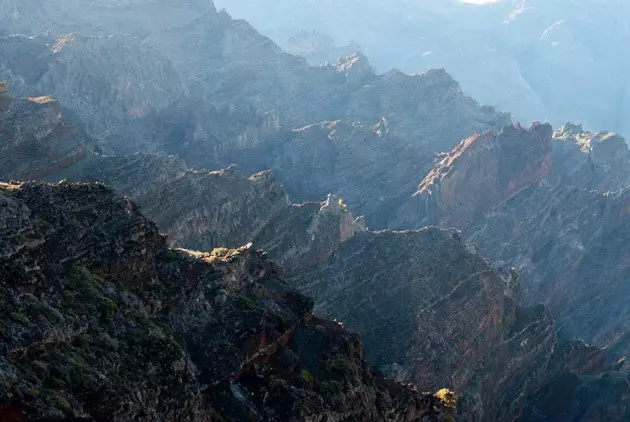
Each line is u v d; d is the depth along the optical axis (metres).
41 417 37.41
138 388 43.41
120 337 46.19
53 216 49.50
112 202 52.81
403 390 61.41
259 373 51.69
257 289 58.75
